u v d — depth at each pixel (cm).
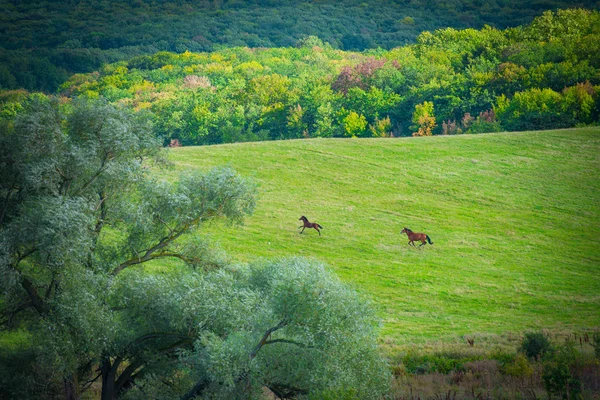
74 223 9531
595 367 10400
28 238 9488
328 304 9019
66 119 11206
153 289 10369
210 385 9069
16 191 11025
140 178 11131
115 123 10894
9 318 10538
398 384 10831
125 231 11388
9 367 10488
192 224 11350
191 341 10062
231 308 9662
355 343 9081
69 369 9650
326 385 8656
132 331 10412
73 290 9662
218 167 11694
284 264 10650
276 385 9331
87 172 10756
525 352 12325
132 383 10644
